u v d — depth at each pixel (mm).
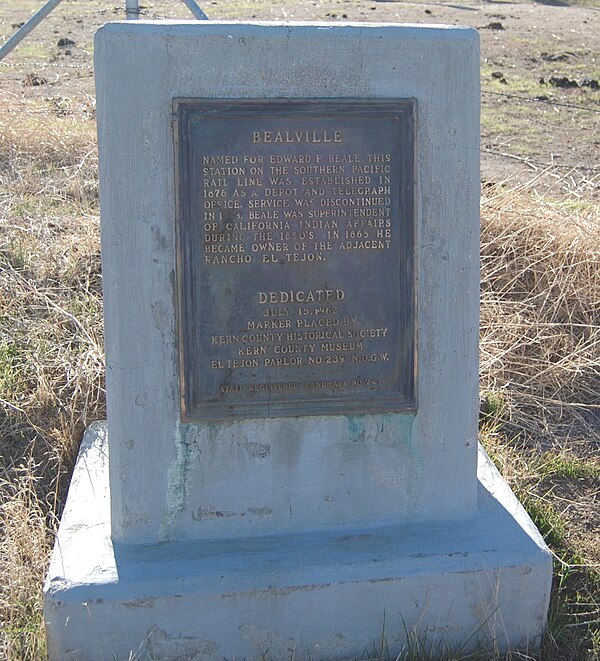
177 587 2686
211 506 2885
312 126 2738
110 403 2803
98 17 16969
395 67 2746
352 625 2783
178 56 2643
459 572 2789
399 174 2793
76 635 2660
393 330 2865
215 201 2732
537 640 2859
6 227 5348
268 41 2680
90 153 6555
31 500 3523
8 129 6641
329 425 2895
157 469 2832
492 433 4051
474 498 3018
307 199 2770
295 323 2824
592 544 3322
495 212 5273
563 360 4512
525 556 2832
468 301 2883
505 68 13398
